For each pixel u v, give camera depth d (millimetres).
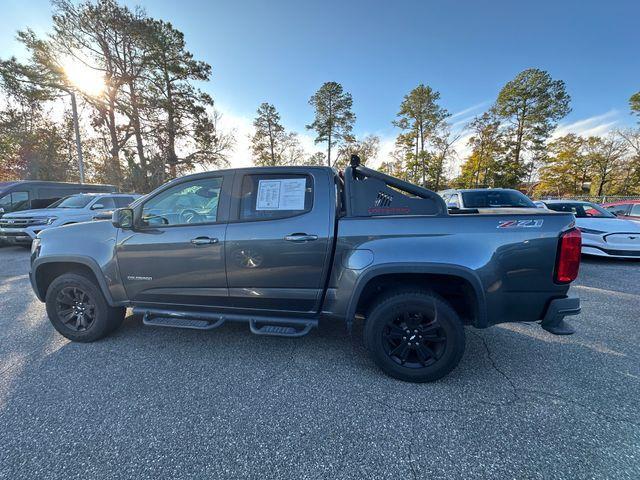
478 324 2301
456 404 2137
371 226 2400
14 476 1591
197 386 2371
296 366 2648
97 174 25922
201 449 1762
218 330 3357
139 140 25703
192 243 2656
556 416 2002
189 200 2809
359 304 2639
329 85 40156
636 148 34875
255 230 2559
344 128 41594
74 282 3006
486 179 37094
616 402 2135
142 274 2824
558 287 2215
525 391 2273
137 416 2041
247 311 2736
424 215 2369
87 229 2982
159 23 23984
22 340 3156
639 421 1943
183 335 3240
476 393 2260
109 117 24359
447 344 2320
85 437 1856
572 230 2189
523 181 38125
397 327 2424
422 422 1964
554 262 2191
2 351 2932
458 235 2270
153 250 2754
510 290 2238
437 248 2277
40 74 20219
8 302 4379
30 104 21719
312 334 3264
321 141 42562
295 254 2508
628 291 4664
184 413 2068
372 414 2045
